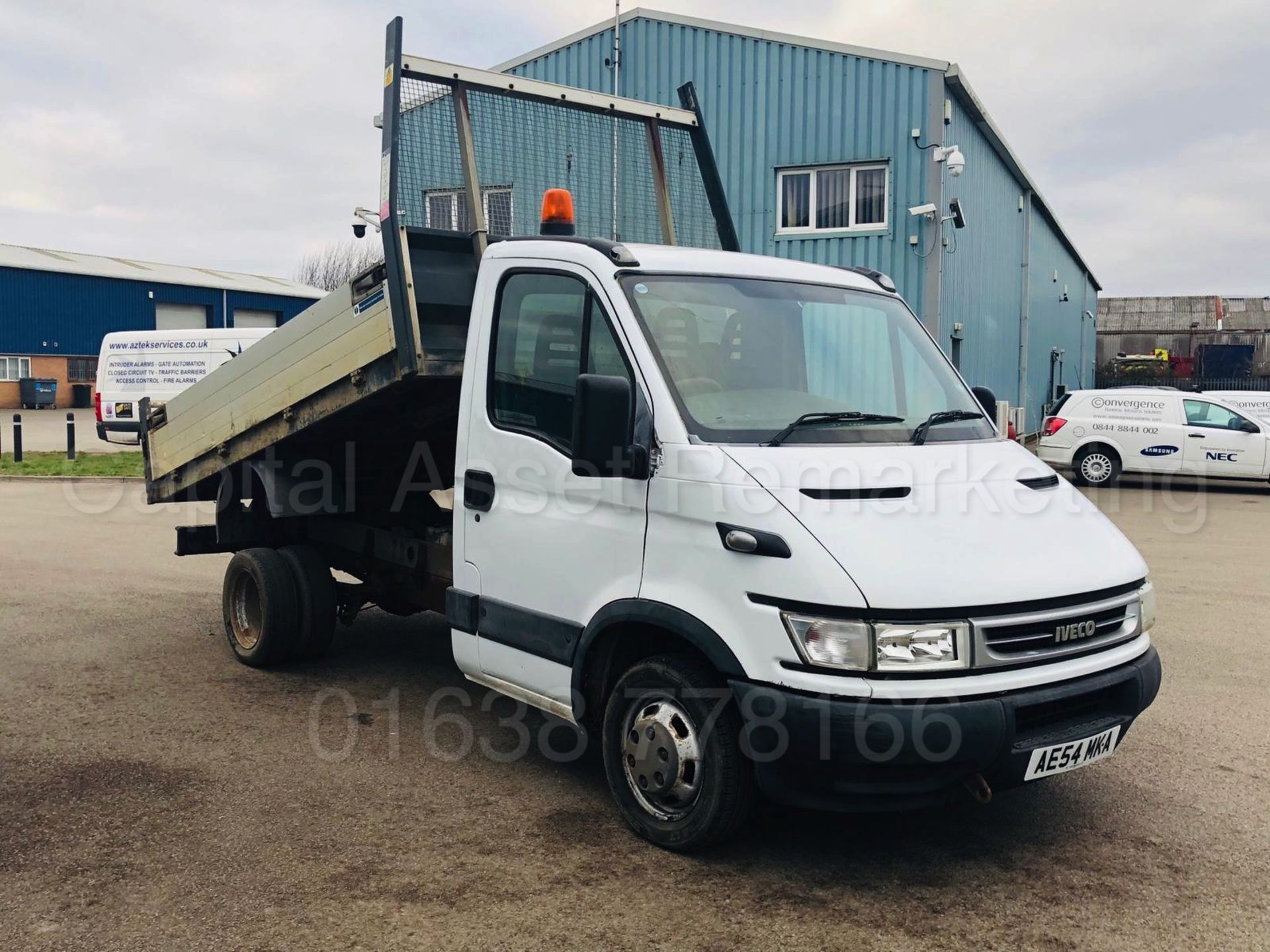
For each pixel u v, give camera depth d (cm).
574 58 2131
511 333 498
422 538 626
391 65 524
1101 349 7044
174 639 771
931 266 1886
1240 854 425
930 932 363
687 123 676
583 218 619
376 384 539
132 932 361
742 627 384
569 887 395
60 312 4528
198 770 514
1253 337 6694
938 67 1844
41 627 802
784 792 381
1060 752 383
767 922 370
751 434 424
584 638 446
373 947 352
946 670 364
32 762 521
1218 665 711
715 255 504
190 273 5216
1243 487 2017
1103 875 406
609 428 398
